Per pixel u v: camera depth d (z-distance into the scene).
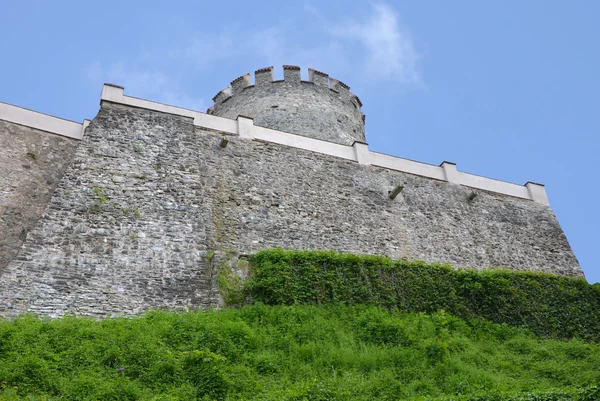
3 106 21.23
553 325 20.81
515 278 21.73
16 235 18.86
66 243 16.91
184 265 17.67
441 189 26.11
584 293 22.42
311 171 23.75
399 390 13.57
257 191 22.05
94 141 19.62
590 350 17.72
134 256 17.34
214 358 13.30
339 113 30.66
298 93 30.69
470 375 14.77
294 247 21.19
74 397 11.59
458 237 24.64
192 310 16.77
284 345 15.15
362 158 25.36
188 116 22.03
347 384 13.43
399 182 25.34
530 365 16.38
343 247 22.06
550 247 26.30
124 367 12.75
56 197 17.72
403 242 23.33
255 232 20.95
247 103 30.42
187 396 12.09
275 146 23.84
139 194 18.86
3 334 13.23
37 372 12.02
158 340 13.87
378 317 17.50
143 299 16.56
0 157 20.02
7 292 15.38
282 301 17.84
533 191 28.28
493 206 26.67
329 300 18.48
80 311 15.74
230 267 18.20
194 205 19.28
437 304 19.81
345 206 23.30
